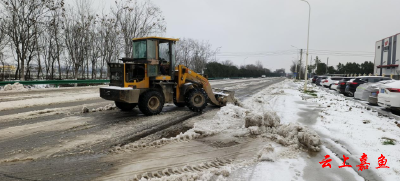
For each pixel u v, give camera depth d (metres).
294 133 5.45
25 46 19.17
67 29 21.70
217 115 8.29
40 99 11.09
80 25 22.27
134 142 5.32
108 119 7.55
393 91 8.52
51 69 24.88
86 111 8.59
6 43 18.80
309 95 16.48
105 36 23.67
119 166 4.04
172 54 9.09
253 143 5.31
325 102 12.30
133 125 6.84
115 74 8.16
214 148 4.98
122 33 23.61
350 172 3.87
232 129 6.44
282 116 8.23
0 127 6.28
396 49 37.62
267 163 4.20
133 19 24.17
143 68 8.34
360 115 8.53
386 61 40.91
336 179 3.63
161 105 8.51
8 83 15.30
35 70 23.73
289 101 12.63
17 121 6.98
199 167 4.05
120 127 6.59
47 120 7.19
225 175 3.67
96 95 13.70
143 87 8.25
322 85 26.45
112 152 4.69
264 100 13.13
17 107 9.09
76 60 22.25
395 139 5.55
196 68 41.91
